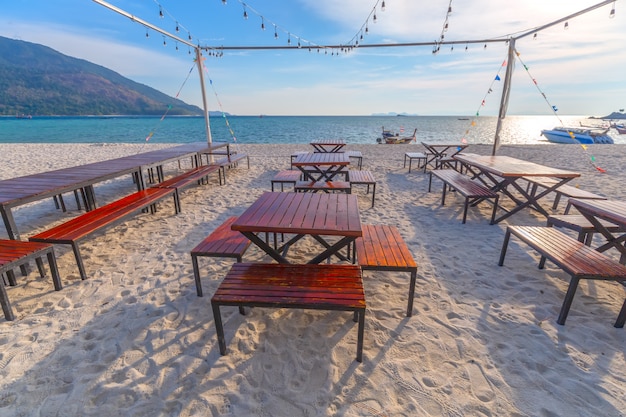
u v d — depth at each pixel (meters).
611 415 1.76
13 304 2.83
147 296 2.97
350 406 1.83
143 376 2.05
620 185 7.18
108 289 3.10
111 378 2.04
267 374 2.06
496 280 3.23
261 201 3.24
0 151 13.24
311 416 1.77
